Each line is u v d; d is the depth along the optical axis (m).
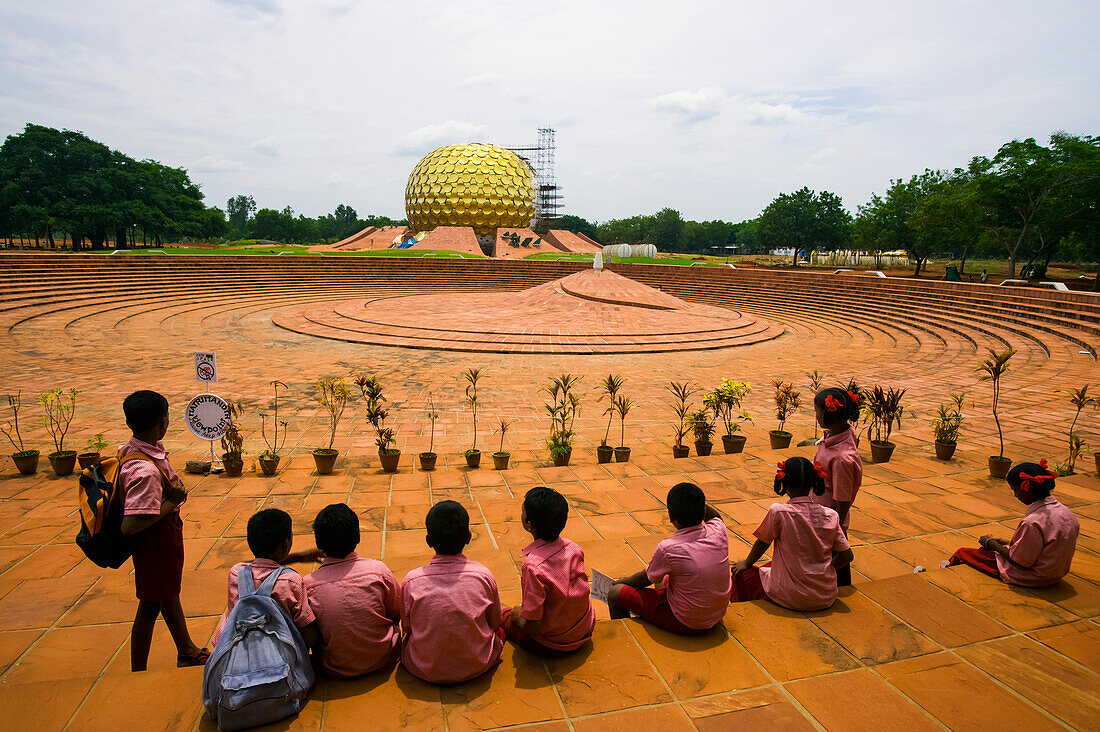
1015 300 23.92
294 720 2.95
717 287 41.53
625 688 3.23
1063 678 3.29
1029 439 8.95
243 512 6.28
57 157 57.84
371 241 70.50
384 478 7.68
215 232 76.06
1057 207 32.12
